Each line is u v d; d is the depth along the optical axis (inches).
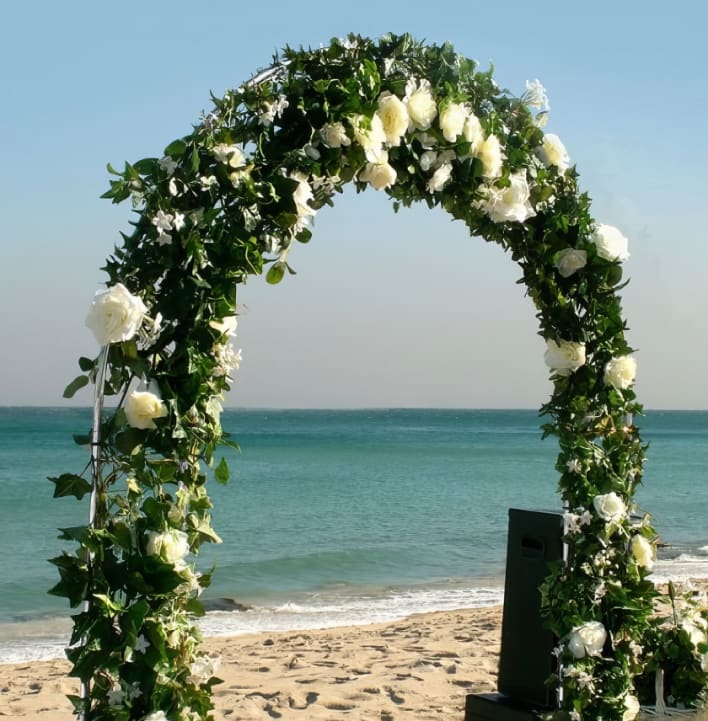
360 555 641.0
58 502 988.6
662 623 189.0
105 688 117.3
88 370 117.9
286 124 136.9
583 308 170.2
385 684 252.8
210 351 123.1
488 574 569.6
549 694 171.9
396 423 5497.1
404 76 148.7
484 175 155.5
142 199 121.7
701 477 1457.9
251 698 239.1
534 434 3535.9
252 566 593.9
